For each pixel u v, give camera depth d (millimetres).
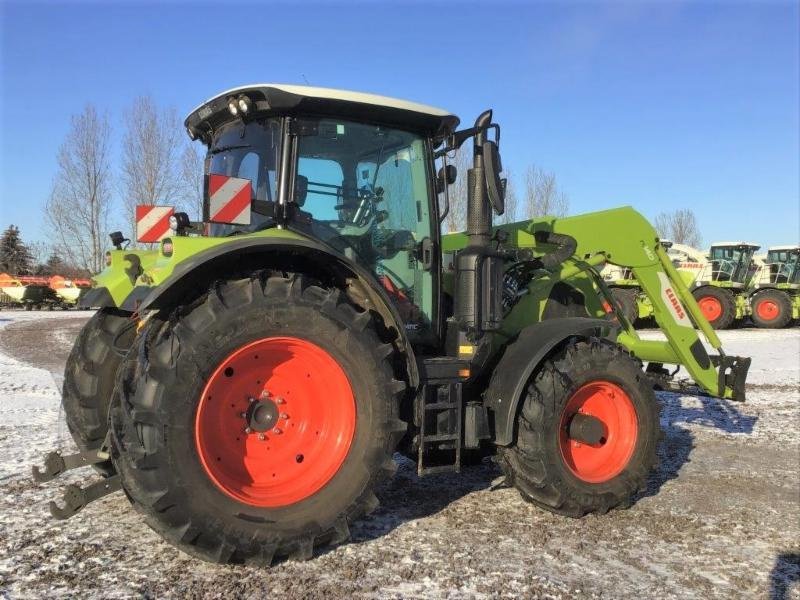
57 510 3061
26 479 4406
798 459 5656
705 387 5402
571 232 5164
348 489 3275
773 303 21734
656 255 5391
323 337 3260
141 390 2959
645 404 4312
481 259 3982
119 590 2877
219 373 3076
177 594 2855
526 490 4059
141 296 3539
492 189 3988
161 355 2988
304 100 3590
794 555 3611
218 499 3016
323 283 3602
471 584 3062
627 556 3512
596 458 4238
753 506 4414
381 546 3477
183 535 2941
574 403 4176
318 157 3770
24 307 30078
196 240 3406
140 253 4418
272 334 3168
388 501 4250
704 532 3916
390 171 4000
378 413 3350
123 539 3443
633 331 5969
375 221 3951
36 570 3061
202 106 4012
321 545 3295
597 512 4117
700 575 3311
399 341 3574
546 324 4277
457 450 3766
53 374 9672
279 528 3111
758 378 10289
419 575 3133
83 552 3270
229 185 3344
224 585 2953
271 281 3244
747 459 5633
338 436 3326
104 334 4152
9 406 6980
